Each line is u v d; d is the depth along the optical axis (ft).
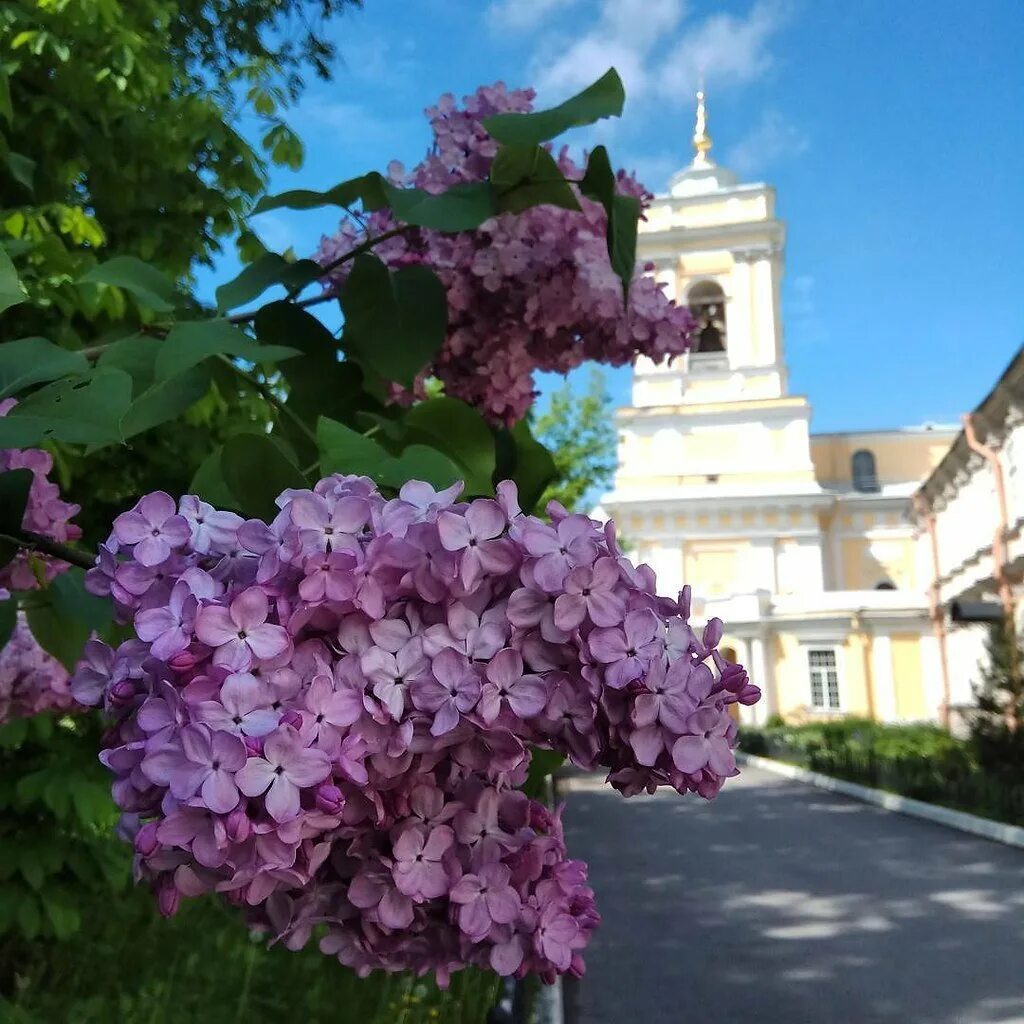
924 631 100.22
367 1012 11.91
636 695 2.85
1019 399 62.64
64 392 3.60
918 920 23.24
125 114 13.19
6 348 3.92
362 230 6.37
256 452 3.92
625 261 5.29
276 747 2.43
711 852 33.19
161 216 14.34
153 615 2.63
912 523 109.29
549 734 2.98
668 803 48.03
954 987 18.24
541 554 2.89
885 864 30.55
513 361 6.47
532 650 2.93
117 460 11.64
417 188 5.87
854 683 100.17
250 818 2.44
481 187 5.45
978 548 74.49
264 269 5.62
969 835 35.96
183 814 2.38
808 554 108.37
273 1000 11.91
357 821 2.95
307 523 2.81
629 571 3.05
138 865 2.62
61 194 11.81
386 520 2.93
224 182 15.14
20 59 11.55
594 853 33.19
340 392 5.64
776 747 76.79
